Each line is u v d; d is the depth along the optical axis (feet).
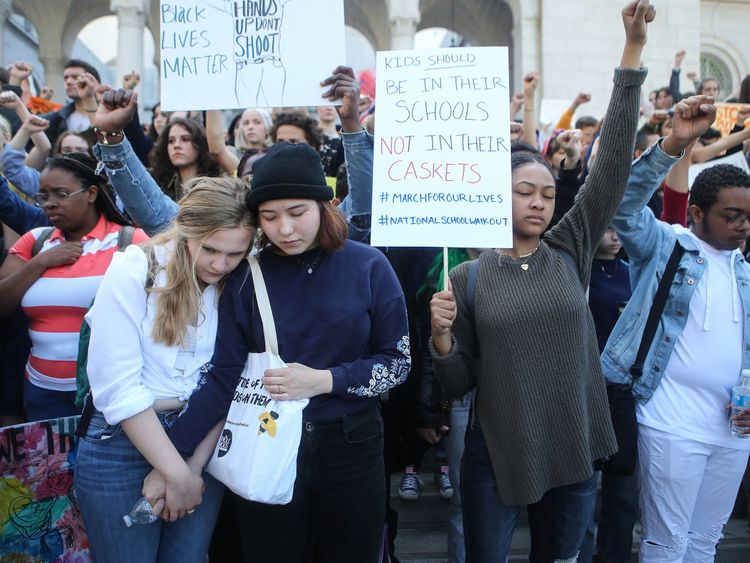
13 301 7.76
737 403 7.20
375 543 6.26
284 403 5.59
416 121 6.74
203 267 5.77
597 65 44.37
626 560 8.80
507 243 6.45
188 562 6.11
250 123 15.14
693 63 44.29
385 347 6.08
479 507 6.75
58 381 7.89
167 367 5.80
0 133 11.02
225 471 5.62
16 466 6.49
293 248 5.76
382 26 55.42
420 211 6.64
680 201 8.71
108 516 5.80
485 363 6.48
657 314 7.58
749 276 7.63
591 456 6.52
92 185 8.05
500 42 58.18
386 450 8.54
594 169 6.77
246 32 7.58
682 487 7.50
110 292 5.61
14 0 50.98
